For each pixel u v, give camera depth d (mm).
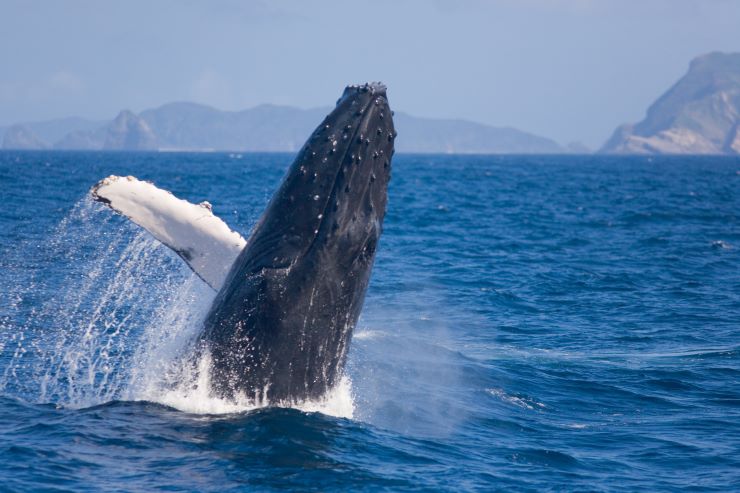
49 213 161500
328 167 39719
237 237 42250
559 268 123562
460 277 113125
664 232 179125
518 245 152125
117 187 39875
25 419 45281
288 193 40281
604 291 105062
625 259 135375
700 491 41125
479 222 195125
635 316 89688
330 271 39938
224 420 43062
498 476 41969
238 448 40719
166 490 36688
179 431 42469
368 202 40156
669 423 52969
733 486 41781
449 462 43219
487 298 98062
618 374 64875
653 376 64438
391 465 41562
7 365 56625
